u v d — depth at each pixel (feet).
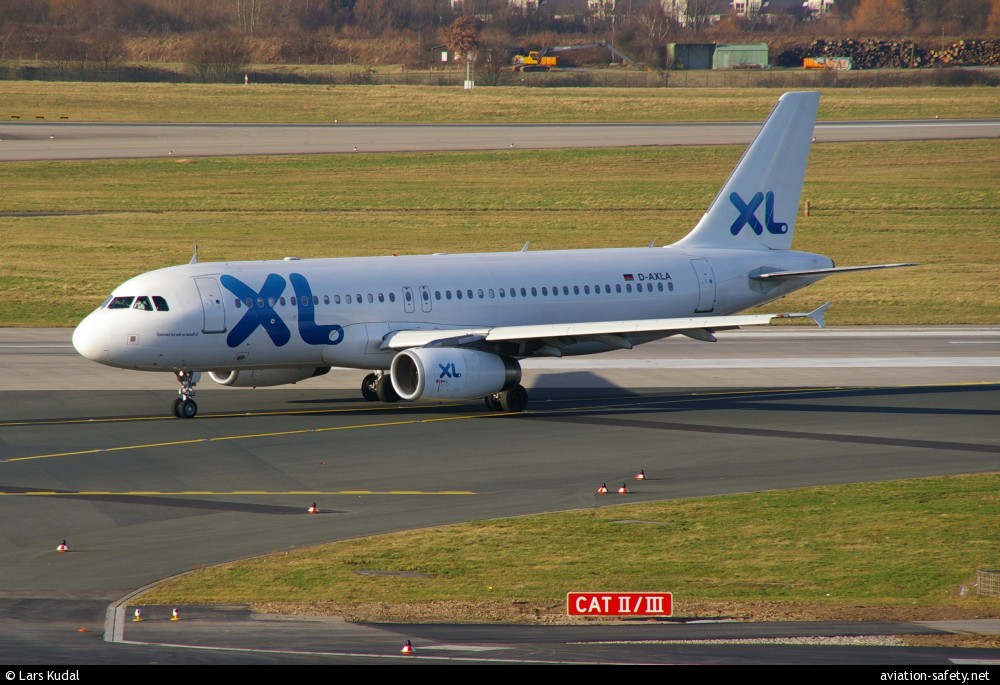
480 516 449.89
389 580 372.17
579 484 497.05
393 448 560.61
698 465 529.45
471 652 289.74
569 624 323.78
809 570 383.04
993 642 301.63
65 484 492.95
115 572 383.65
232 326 612.70
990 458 541.75
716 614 334.65
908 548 406.41
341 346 640.58
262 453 548.72
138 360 602.85
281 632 314.35
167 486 491.31
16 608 344.28
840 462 534.37
